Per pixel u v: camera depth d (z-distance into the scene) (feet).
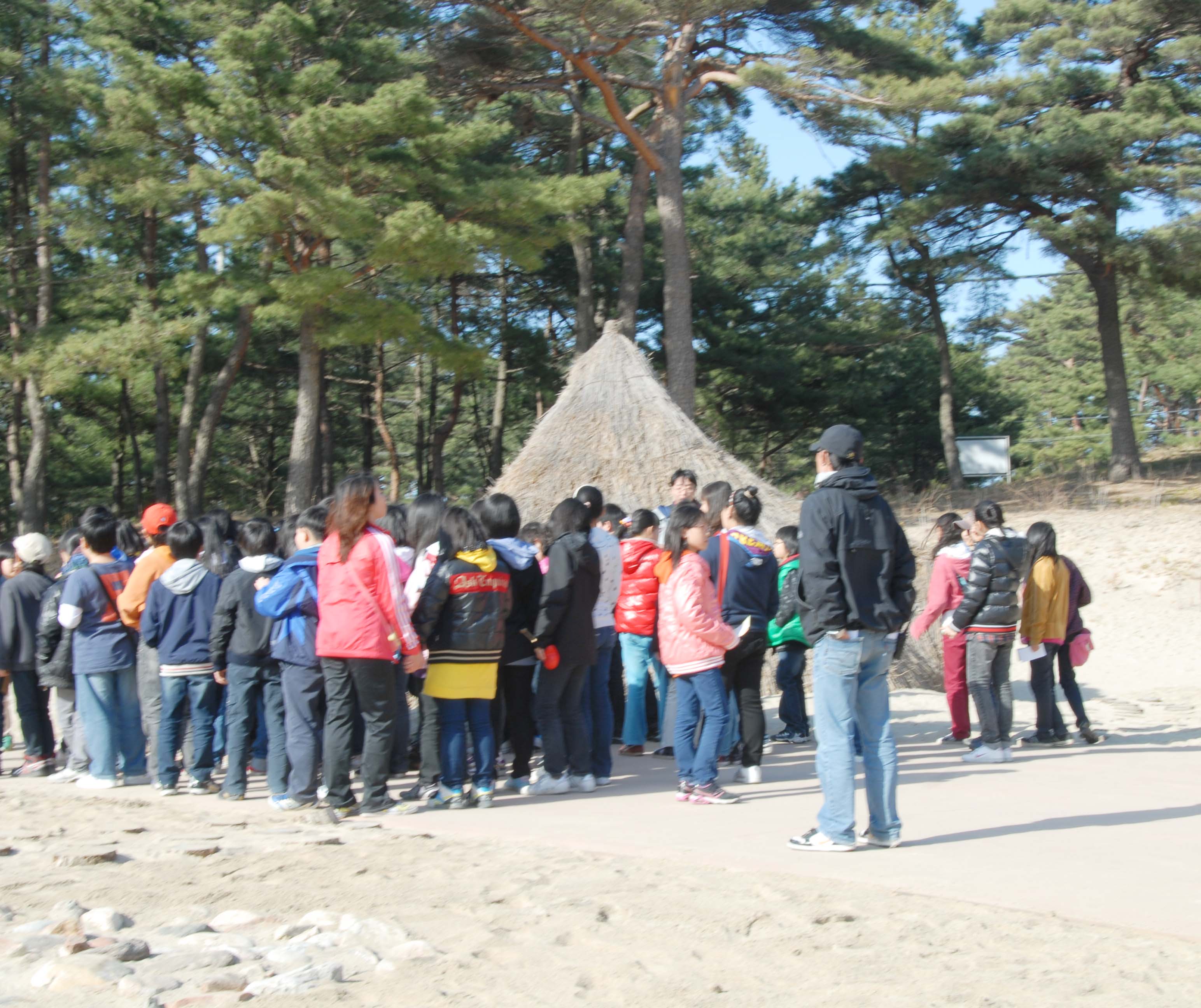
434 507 22.50
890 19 104.68
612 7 62.13
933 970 11.48
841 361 122.93
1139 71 91.30
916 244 100.48
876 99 68.59
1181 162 85.25
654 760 28.02
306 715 22.22
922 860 16.24
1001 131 88.94
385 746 21.50
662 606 21.71
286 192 63.41
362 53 70.33
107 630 25.59
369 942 12.66
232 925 13.51
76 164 76.89
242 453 140.15
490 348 112.98
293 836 18.84
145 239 95.30
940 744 29.17
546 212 70.03
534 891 14.75
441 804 21.70
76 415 113.39
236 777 23.62
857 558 16.63
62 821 21.25
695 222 121.60
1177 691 43.88
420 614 21.65
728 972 11.53
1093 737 29.66
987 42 92.48
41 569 28.94
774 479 159.84
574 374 46.06
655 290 103.71
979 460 103.86
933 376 138.72
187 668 24.43
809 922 13.14
